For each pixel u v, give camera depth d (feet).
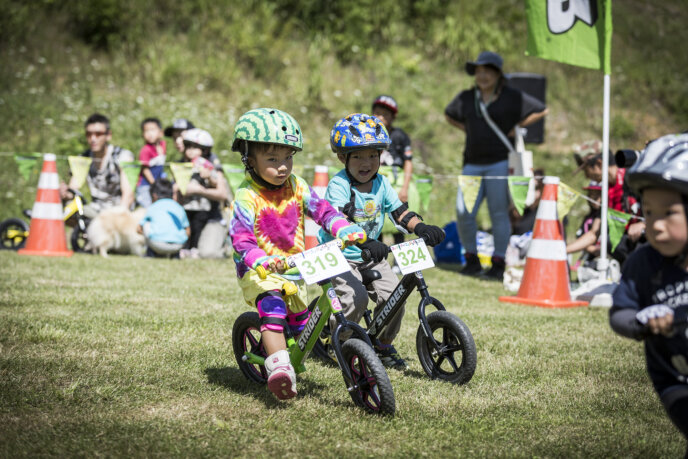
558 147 55.72
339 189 13.89
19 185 40.88
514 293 24.38
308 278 10.98
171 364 13.73
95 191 31.04
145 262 28.32
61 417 10.60
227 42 57.62
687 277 7.32
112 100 49.83
